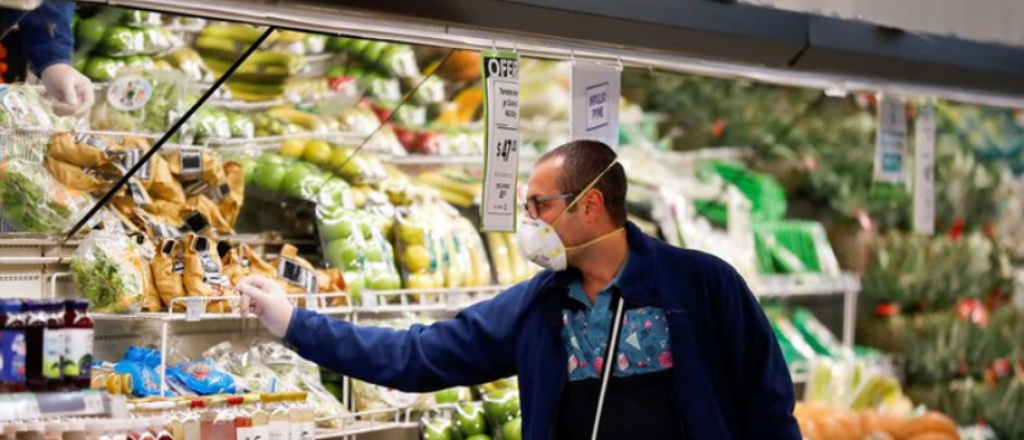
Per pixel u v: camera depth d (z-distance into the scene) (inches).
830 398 212.1
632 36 132.8
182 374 125.6
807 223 231.6
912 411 219.9
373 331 128.0
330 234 148.6
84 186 123.6
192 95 126.8
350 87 138.4
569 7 125.1
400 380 127.0
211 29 118.3
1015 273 252.7
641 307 125.5
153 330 129.3
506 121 122.0
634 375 125.2
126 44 118.1
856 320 240.5
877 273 235.3
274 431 119.6
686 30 137.3
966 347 240.2
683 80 228.7
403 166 167.5
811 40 151.9
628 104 227.6
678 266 126.8
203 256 129.0
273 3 107.0
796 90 234.2
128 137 125.5
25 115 119.0
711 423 124.3
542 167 126.6
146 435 104.3
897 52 162.9
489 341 129.4
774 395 125.6
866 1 159.0
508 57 122.3
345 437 142.3
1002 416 241.3
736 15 143.9
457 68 152.3
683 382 124.1
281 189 146.6
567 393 127.2
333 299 142.4
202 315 124.6
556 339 127.1
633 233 127.6
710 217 220.7
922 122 177.6
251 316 133.6
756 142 237.3
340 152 151.0
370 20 113.6
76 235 125.5
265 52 121.8
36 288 124.5
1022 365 249.1
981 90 177.9
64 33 115.3
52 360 100.6
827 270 225.9
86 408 101.2
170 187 133.6
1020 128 259.4
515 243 169.8
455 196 169.9
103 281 120.9
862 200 237.1
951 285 241.4
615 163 127.0
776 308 229.6
